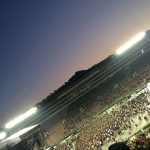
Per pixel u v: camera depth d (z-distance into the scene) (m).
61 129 62.91
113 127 43.09
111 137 40.53
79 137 49.62
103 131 45.19
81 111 67.25
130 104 47.09
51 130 63.50
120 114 46.75
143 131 24.80
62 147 49.00
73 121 65.00
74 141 49.03
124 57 55.47
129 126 39.59
